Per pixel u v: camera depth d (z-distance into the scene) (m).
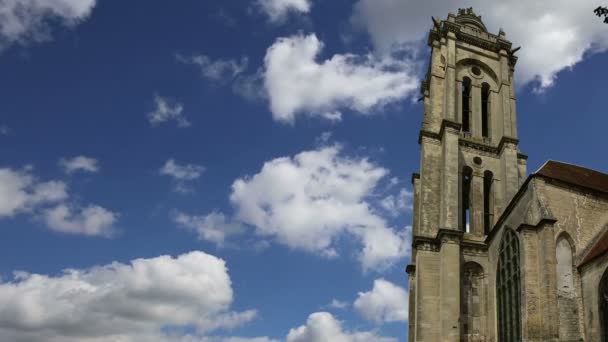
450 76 70.06
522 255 45.47
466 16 80.12
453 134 65.56
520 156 67.38
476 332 55.41
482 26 79.81
